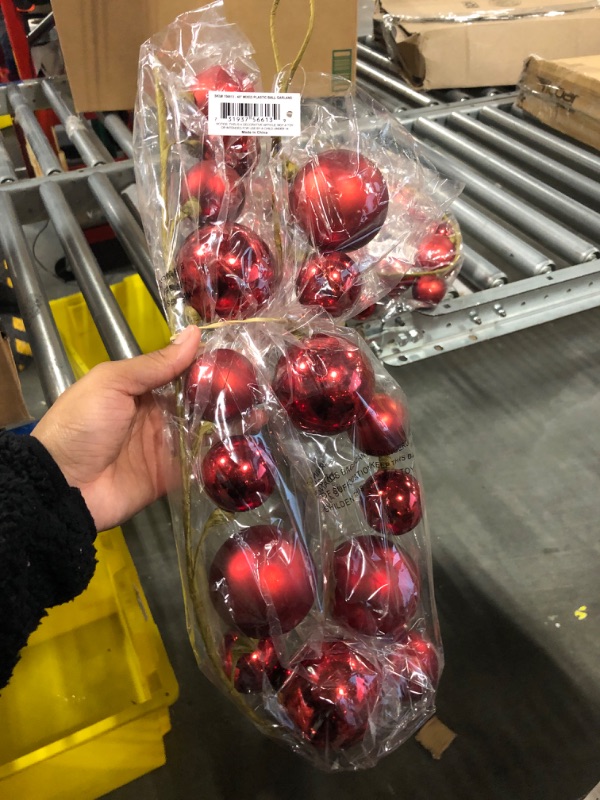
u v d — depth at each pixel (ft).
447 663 1.84
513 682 1.81
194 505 1.40
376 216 1.44
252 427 1.31
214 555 1.30
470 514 2.14
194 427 1.34
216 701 1.90
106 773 1.72
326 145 1.74
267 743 1.81
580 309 2.68
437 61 3.89
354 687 1.23
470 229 2.84
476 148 3.35
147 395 1.81
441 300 2.38
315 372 1.26
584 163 3.24
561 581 1.98
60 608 2.21
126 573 2.06
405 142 2.00
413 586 1.33
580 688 1.79
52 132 4.62
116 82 2.68
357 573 1.29
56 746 1.58
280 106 1.45
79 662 2.14
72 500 1.35
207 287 1.37
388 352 2.49
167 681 1.74
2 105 3.97
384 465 1.45
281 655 1.28
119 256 4.65
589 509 2.14
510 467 2.26
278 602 1.19
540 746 1.70
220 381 1.28
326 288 1.46
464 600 1.96
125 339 2.01
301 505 1.35
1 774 1.53
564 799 1.62
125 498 1.77
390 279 1.85
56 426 1.54
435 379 2.55
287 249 1.51
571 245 2.69
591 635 1.87
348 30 2.56
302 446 1.41
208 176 1.47
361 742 1.33
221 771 1.77
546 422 2.39
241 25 2.44
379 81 4.33
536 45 3.86
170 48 1.84
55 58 4.52
